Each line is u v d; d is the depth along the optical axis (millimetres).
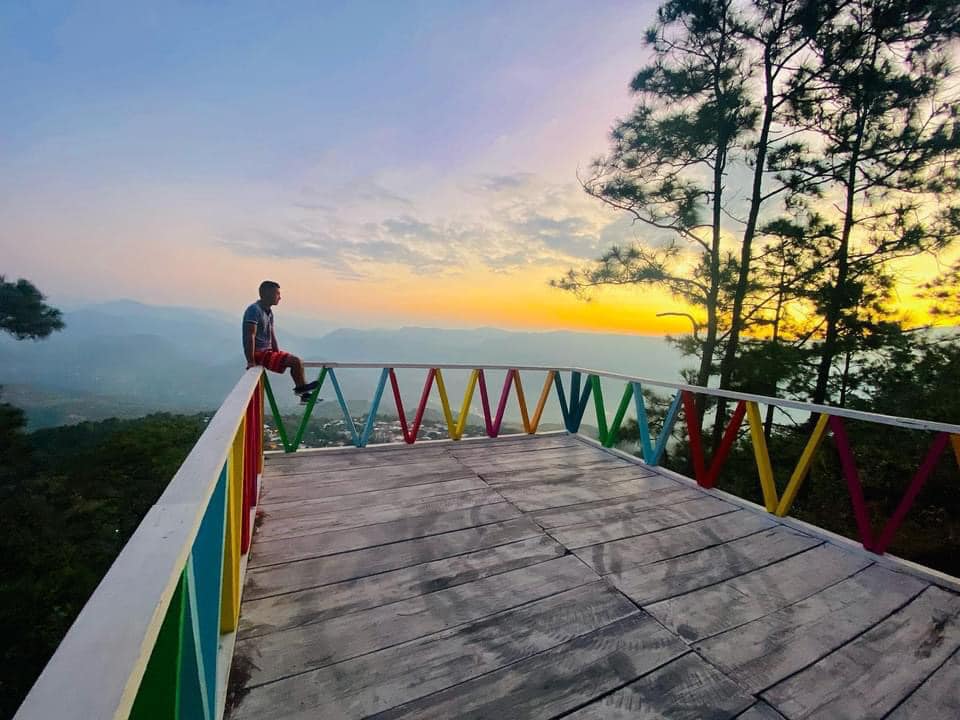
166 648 790
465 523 2949
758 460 3309
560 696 1662
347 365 4305
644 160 9055
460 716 1563
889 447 7266
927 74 7383
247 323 3838
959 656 1939
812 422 8188
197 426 25781
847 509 7934
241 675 1672
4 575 12844
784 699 1696
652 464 4176
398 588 2232
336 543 2625
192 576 962
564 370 5324
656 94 8680
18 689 10578
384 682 1678
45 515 15875
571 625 2029
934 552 6336
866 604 2270
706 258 9227
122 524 18297
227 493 1485
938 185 7422
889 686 1774
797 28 7656
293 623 1951
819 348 8430
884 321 7773
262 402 3586
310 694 1609
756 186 8625
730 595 2307
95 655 582
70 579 12977
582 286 9695
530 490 3561
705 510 3299
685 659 1865
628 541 2812
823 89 7840
